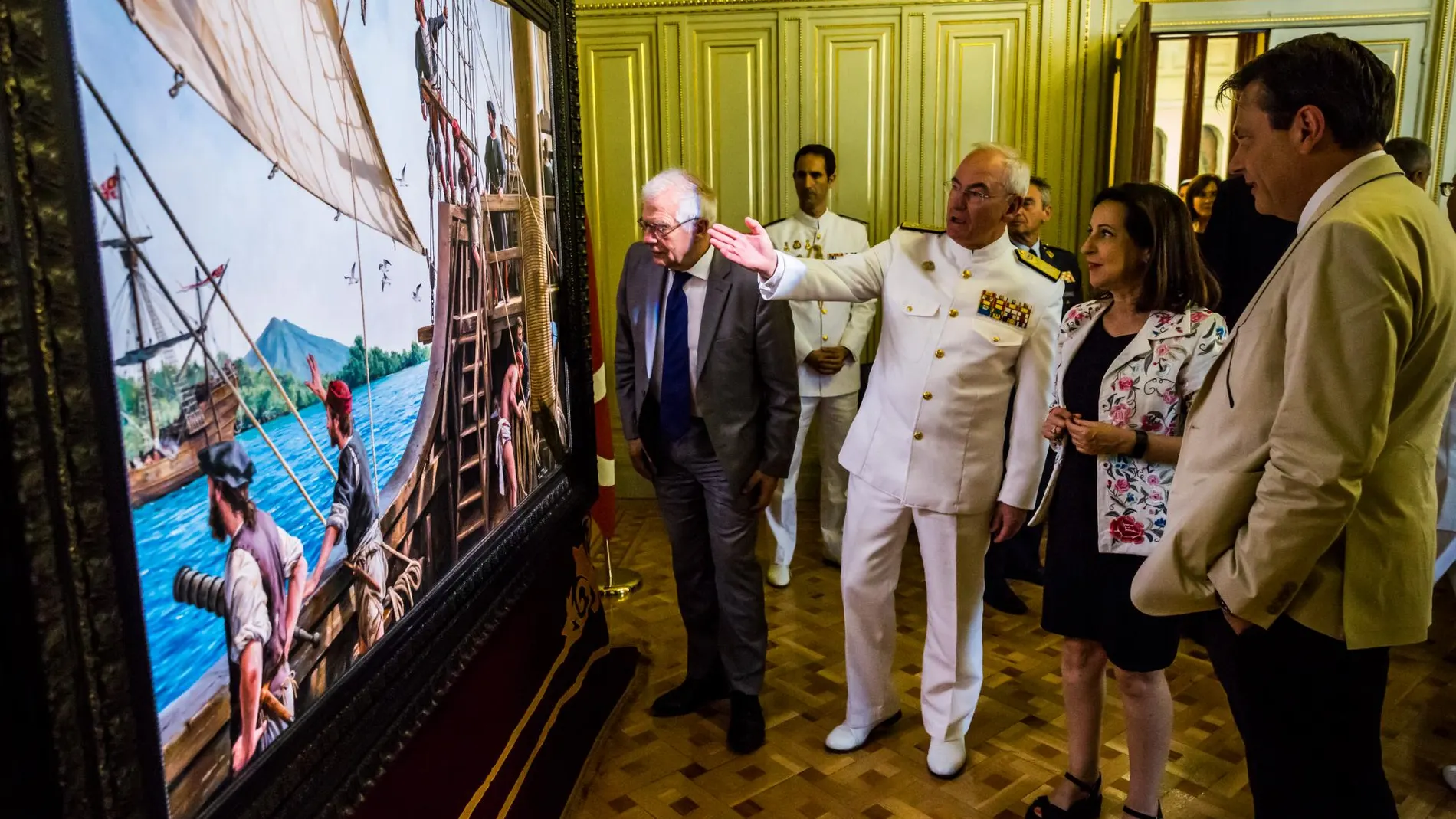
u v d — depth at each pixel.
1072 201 4.19
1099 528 1.74
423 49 1.38
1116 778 2.16
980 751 2.30
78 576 0.70
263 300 0.96
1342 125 1.21
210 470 0.87
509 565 1.75
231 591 0.90
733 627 2.34
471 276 1.59
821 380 3.44
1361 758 1.28
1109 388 1.73
